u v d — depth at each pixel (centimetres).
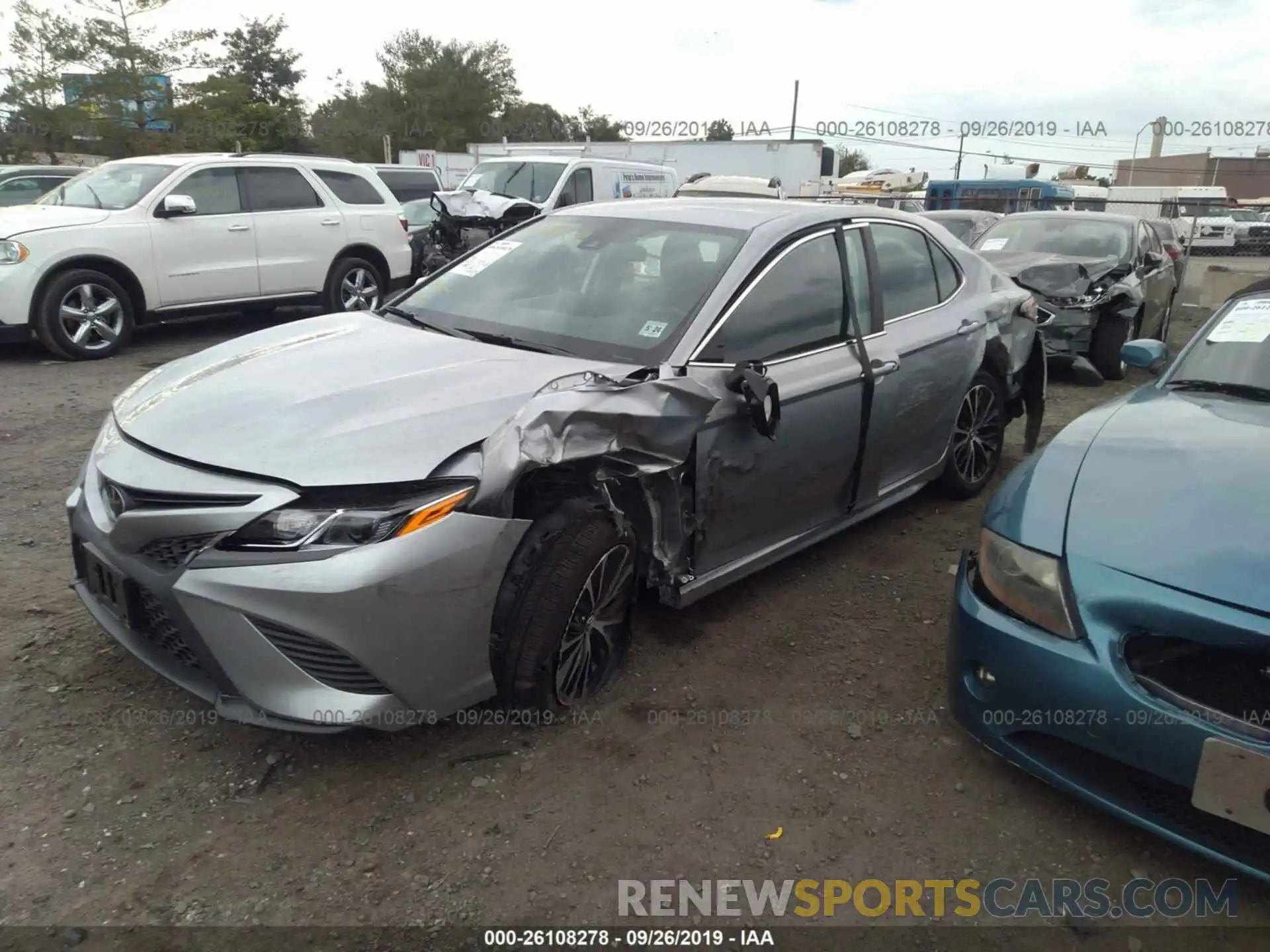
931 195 2786
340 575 235
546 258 388
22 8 2402
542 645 274
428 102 5528
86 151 2638
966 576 286
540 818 259
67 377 761
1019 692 252
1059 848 257
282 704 242
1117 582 239
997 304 488
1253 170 5019
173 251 870
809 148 2611
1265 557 231
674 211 397
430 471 247
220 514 241
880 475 420
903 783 281
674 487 308
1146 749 228
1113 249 941
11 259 775
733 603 390
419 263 1164
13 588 372
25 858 237
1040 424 566
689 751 290
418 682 252
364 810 259
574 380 286
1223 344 375
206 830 249
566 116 6325
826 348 372
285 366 309
